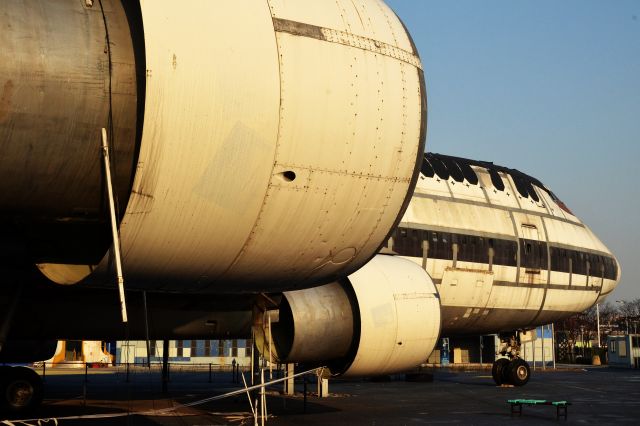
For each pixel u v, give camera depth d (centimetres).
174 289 955
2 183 777
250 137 829
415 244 2383
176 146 786
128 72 788
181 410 1691
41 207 816
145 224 816
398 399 2141
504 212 2655
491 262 2548
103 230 873
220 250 885
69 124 769
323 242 955
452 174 2634
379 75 945
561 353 7150
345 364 1509
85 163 789
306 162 882
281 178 873
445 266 2439
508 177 2809
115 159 798
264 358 1350
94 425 1398
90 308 1357
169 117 775
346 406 1873
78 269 926
